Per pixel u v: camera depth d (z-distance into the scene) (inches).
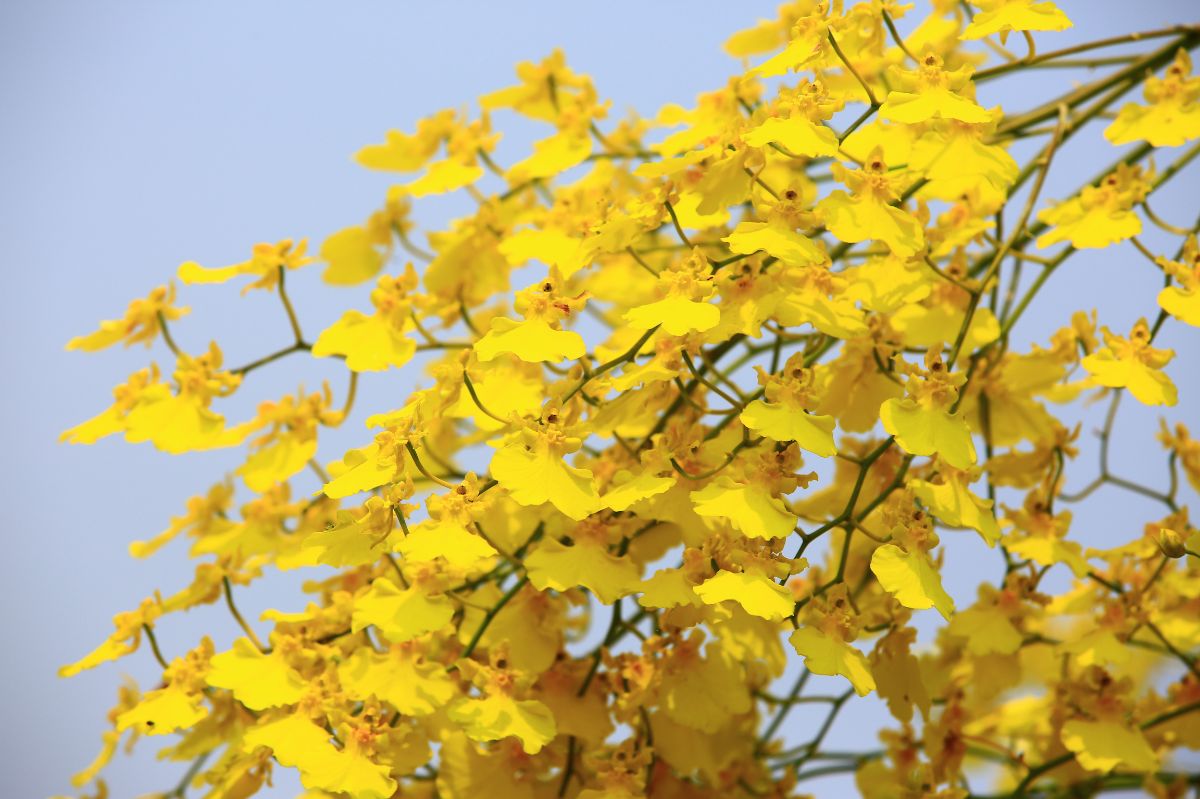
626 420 33.5
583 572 32.4
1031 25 32.4
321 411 35.3
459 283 36.9
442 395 32.3
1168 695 35.7
